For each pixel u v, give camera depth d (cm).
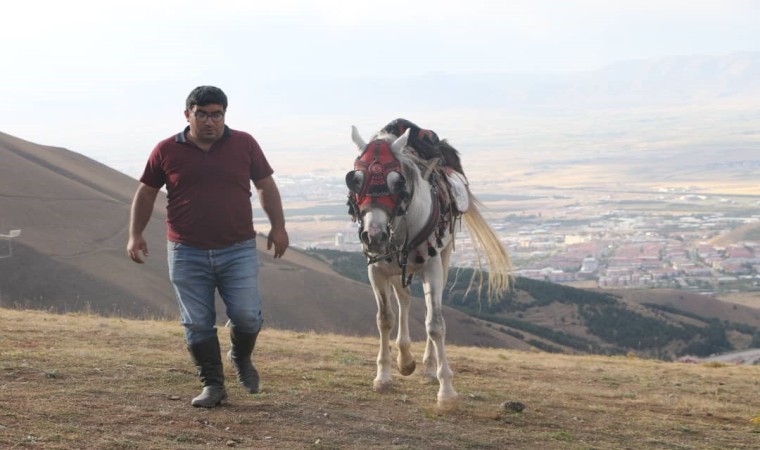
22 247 6638
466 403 966
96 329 1392
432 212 952
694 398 1205
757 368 1823
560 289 10181
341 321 6619
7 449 628
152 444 679
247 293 812
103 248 7106
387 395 962
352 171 899
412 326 5391
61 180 8725
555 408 996
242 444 705
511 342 6562
